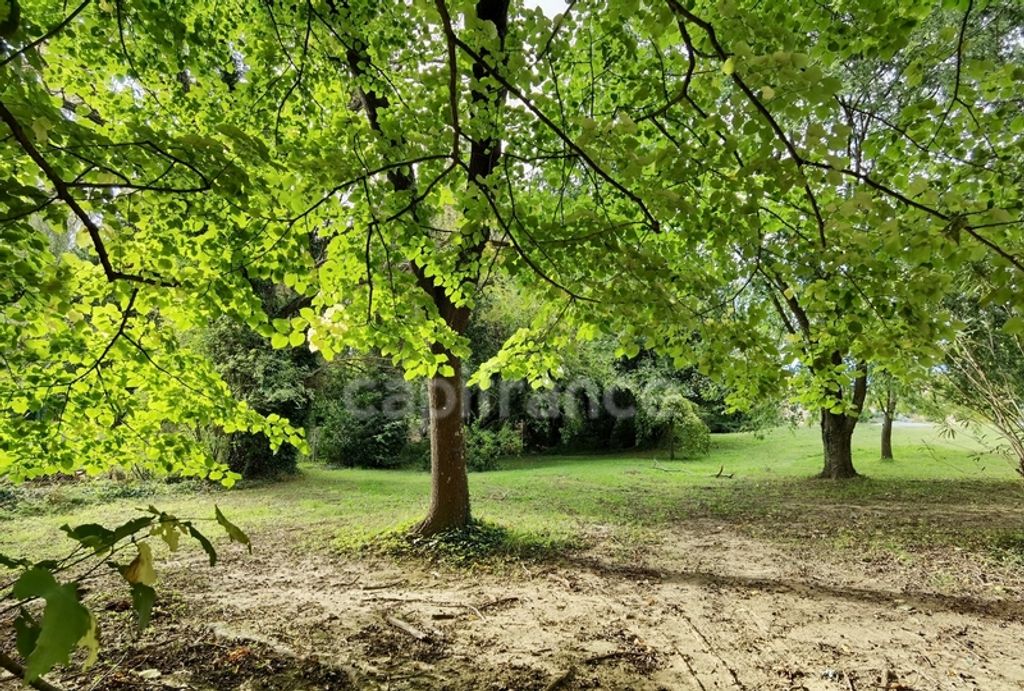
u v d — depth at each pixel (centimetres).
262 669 400
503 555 678
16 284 270
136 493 1108
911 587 569
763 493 1111
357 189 334
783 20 310
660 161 229
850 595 548
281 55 506
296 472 1402
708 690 379
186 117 468
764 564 652
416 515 895
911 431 2017
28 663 61
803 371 452
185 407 398
